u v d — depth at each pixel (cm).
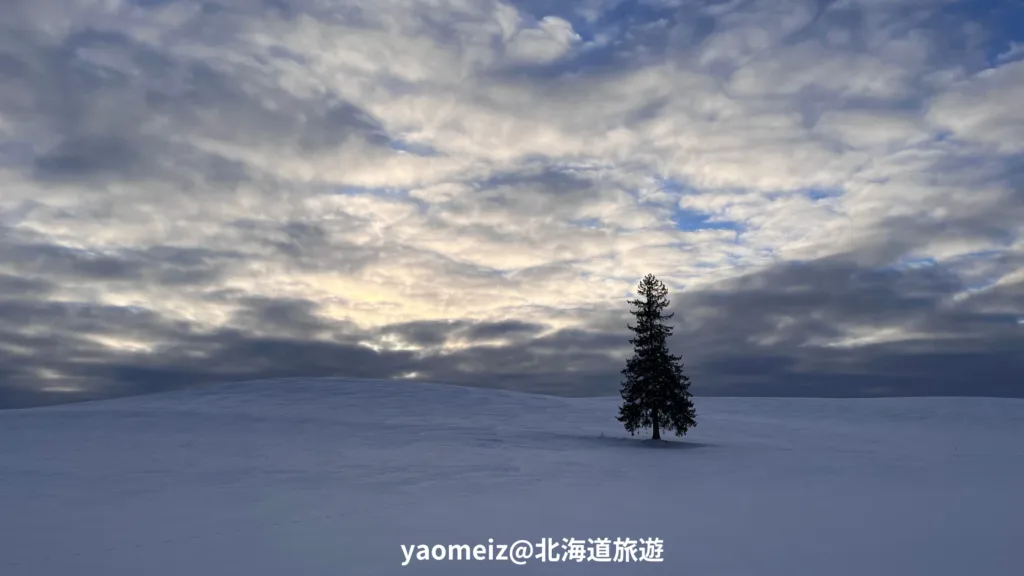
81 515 1708
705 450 3709
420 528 1509
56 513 1741
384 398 6184
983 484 2456
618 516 1673
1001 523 1597
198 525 1558
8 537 1438
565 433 4419
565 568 1165
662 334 4353
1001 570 1157
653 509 1792
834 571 1141
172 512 1741
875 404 7131
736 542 1364
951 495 2128
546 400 6306
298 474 2545
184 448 3341
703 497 2034
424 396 6300
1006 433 5494
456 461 2977
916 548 1311
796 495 2092
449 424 4675
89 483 2312
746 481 2473
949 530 1501
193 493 2083
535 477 2505
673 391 4234
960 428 5791
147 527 1540
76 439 3653
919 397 7544
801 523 1579
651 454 3450
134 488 2194
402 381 7188
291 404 5884
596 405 6119
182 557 1249
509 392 6731
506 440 3912
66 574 1155
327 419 4831
